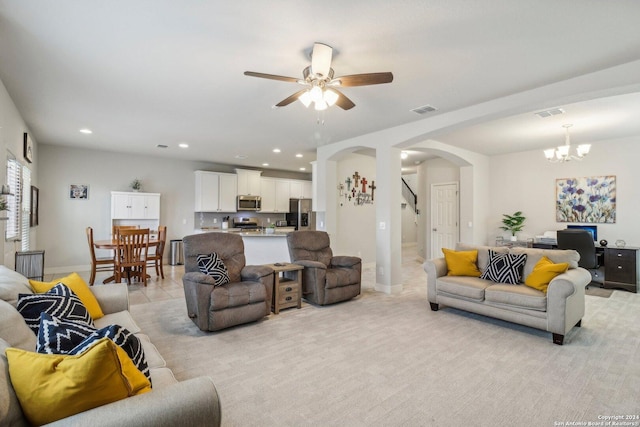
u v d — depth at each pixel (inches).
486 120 154.9
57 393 40.1
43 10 82.9
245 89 135.3
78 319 76.5
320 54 91.2
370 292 200.5
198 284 126.0
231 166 343.0
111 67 115.6
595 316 153.4
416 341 122.3
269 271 149.7
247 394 86.0
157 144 243.1
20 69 117.1
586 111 161.3
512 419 76.2
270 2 79.6
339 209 271.6
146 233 209.5
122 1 79.3
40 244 245.4
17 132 159.5
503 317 135.4
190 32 93.4
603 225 224.5
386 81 99.7
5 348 46.1
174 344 118.1
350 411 79.0
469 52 104.2
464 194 269.4
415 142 189.8
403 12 83.7
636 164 211.6
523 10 83.1
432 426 73.7
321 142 233.9
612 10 82.9
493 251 160.7
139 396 43.6
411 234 498.0
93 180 266.8
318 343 119.8
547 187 249.8
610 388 89.8
